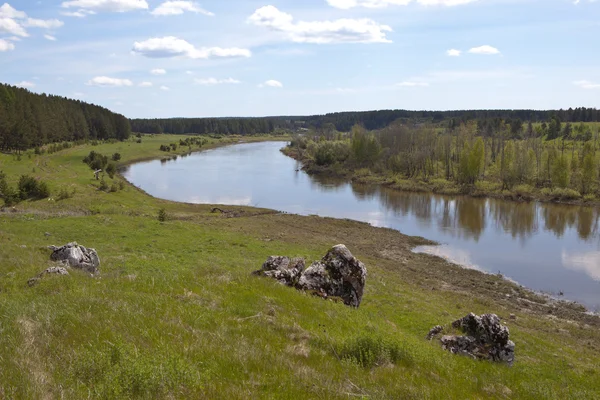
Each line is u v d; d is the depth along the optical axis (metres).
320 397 7.54
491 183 84.62
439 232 53.34
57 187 64.38
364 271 18.86
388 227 55.81
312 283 17.59
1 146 104.25
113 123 181.88
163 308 11.41
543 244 48.00
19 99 116.81
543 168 85.25
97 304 10.95
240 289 14.74
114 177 91.12
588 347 22.38
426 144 106.25
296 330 11.62
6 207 50.25
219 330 10.37
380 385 8.64
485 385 10.52
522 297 32.69
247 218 55.31
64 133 138.00
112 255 26.69
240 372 8.06
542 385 11.68
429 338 15.57
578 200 70.81
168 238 36.19
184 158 142.75
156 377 6.73
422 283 33.50
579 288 35.25
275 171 112.00
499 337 14.23
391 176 97.31
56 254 19.83
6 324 8.68
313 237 47.28
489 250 45.72
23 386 6.11
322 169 111.56
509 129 142.75
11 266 18.09
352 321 14.45
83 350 7.78
